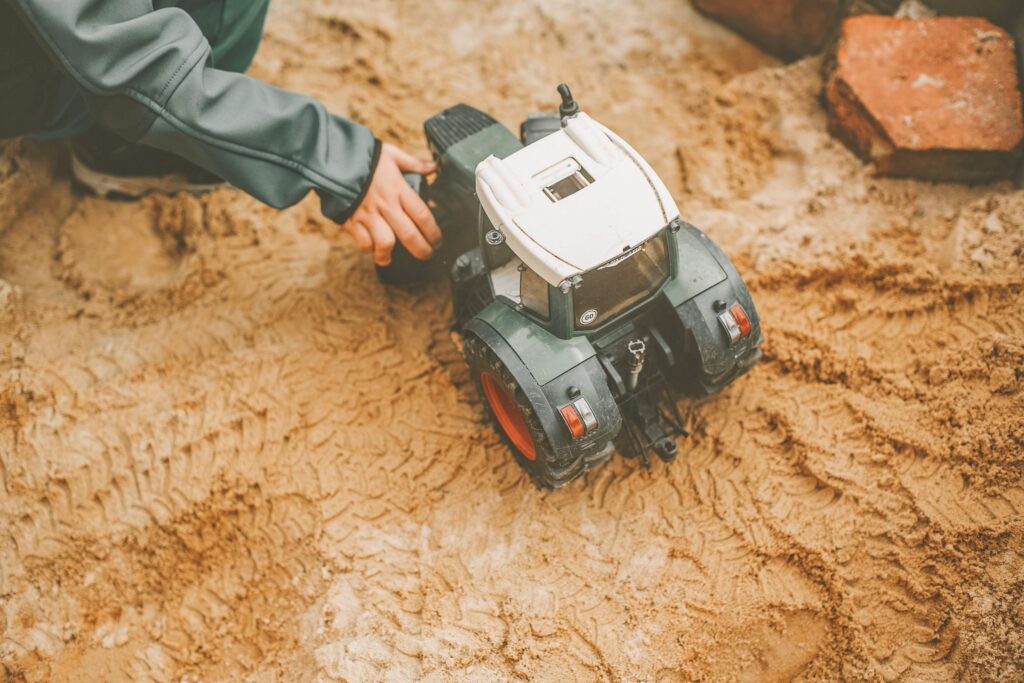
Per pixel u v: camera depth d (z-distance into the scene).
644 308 0.90
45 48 0.86
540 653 0.90
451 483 0.97
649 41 1.18
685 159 1.10
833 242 1.03
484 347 0.89
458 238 0.99
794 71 1.13
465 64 1.17
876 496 0.93
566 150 0.88
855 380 0.98
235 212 1.08
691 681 0.89
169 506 0.97
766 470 0.96
